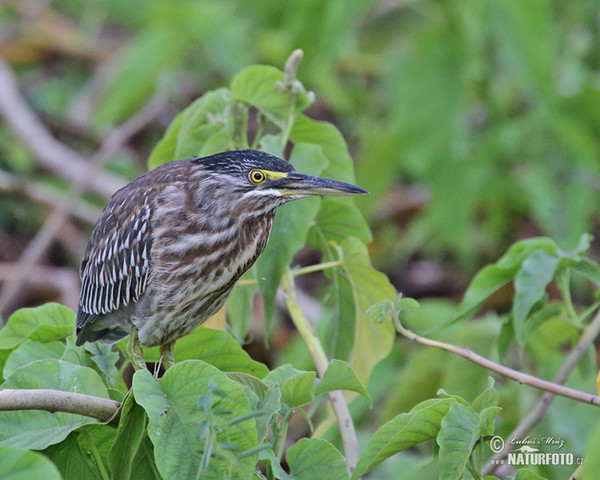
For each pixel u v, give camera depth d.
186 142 9.41
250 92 9.08
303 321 9.11
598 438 6.43
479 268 17.00
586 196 14.30
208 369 6.37
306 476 6.77
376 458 6.94
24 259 15.38
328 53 14.10
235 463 5.81
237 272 9.12
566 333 10.34
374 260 17.50
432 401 6.82
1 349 8.12
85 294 9.71
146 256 8.95
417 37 14.52
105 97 16.64
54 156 17.22
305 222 8.79
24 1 19.78
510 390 10.33
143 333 9.15
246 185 8.86
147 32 16.28
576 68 14.81
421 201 17.72
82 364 8.05
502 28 13.70
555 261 8.63
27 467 5.21
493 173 14.97
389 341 9.20
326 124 9.30
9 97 17.81
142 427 6.58
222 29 16.19
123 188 9.60
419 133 14.41
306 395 7.03
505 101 15.96
